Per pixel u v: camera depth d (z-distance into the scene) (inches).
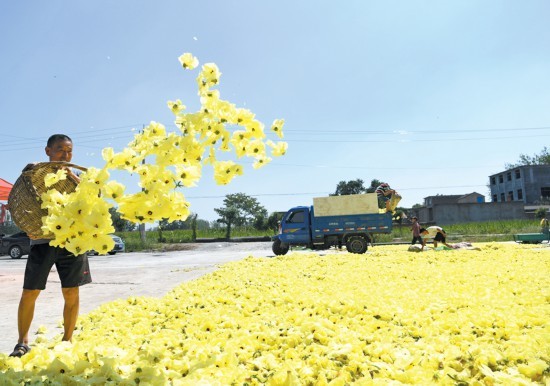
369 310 178.1
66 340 133.5
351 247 634.8
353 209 645.9
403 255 515.5
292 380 97.5
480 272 313.7
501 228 1141.1
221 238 1341.0
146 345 131.2
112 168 92.9
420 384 96.7
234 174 110.0
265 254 752.3
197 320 174.4
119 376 94.4
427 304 193.8
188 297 233.8
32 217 115.3
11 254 813.2
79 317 184.9
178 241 1331.2
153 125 104.5
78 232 82.5
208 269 430.9
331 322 157.9
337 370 109.3
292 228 662.5
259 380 105.1
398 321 164.6
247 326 160.9
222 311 188.4
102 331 156.5
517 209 1584.6
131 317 184.2
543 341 123.9
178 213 94.7
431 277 305.3
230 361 114.0
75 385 89.7
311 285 277.1
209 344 132.3
